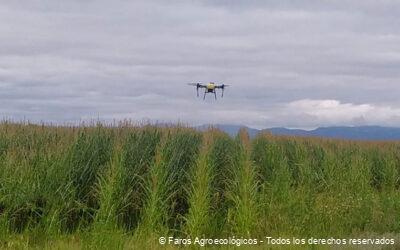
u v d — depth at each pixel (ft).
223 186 50.44
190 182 46.85
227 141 59.26
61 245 37.22
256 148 63.93
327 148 78.79
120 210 43.04
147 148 50.26
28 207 40.78
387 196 58.13
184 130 57.98
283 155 63.67
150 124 56.85
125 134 53.72
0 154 46.93
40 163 44.37
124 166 45.60
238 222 43.62
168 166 46.19
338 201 51.60
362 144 92.84
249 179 46.42
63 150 46.44
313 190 53.57
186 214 44.11
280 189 49.85
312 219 46.52
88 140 49.62
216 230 44.27
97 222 39.81
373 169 75.97
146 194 45.16
